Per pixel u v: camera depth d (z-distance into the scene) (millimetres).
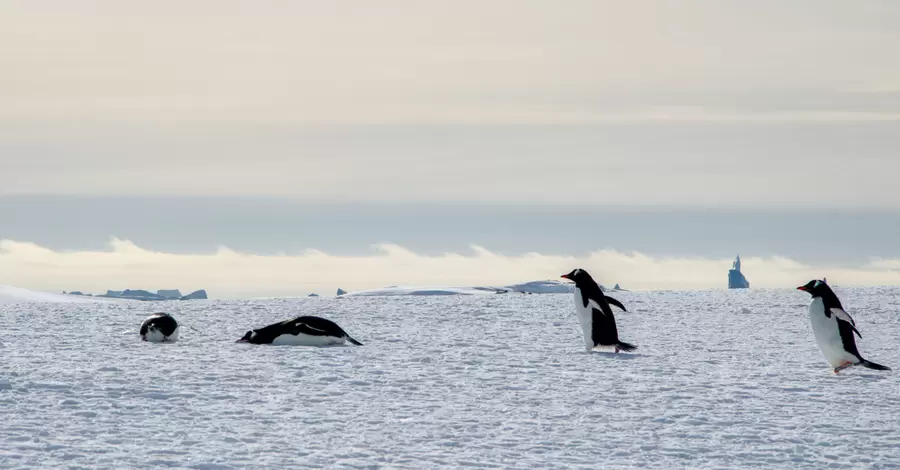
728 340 62812
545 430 31750
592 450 28891
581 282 55188
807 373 46781
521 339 62094
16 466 25047
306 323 56812
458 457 27531
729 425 32969
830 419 34156
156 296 160250
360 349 54688
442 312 84375
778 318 80250
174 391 37438
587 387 41031
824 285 48250
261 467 25688
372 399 37125
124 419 31875
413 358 50219
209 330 67188
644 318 80438
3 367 43719
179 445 28234
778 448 29391
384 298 107750
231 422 31844
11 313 84000
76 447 27500
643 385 41781
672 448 29250
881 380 44281
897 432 32000
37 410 33062
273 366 45844
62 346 55031
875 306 88625
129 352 51781
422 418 33375
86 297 141750
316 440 29422
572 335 65125
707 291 119938
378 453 27922
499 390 39938
